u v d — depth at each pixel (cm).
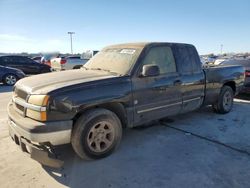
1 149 411
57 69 1830
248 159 380
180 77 483
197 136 475
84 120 348
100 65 460
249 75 793
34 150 320
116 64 433
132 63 414
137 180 322
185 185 311
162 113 459
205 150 412
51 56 2591
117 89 379
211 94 576
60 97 326
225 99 630
